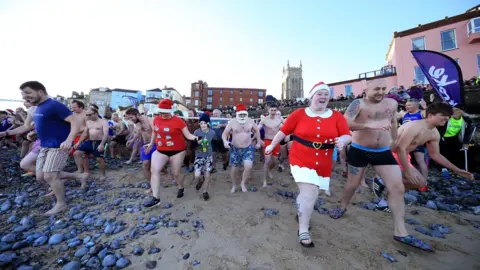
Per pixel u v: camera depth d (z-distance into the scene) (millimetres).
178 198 4273
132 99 36438
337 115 2672
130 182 5406
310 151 2578
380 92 2656
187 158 6668
